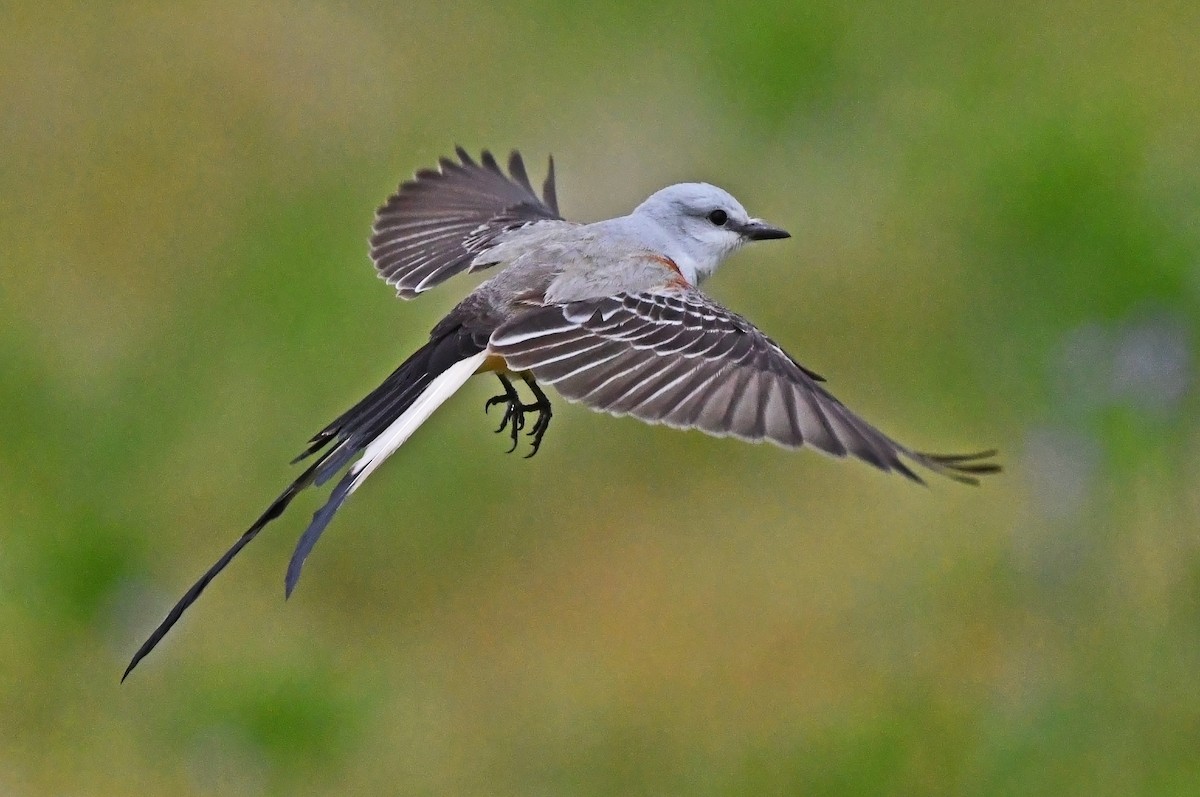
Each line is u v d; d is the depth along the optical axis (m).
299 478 8.21
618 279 8.84
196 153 17.19
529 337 8.44
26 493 14.76
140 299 16.20
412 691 13.39
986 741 12.27
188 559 14.38
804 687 12.85
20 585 14.04
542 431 9.77
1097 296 15.32
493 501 14.45
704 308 8.53
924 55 18.20
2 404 15.30
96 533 14.34
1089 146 16.66
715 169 17.31
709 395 7.89
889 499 14.14
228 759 12.88
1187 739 12.15
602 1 18.33
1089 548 13.39
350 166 17.22
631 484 14.48
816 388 8.01
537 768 12.70
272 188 16.97
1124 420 13.88
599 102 17.81
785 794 12.24
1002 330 15.67
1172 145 16.97
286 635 13.80
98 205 16.86
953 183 16.91
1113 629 12.91
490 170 11.01
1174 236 15.52
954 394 15.36
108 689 13.44
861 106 17.81
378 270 10.39
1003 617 13.14
